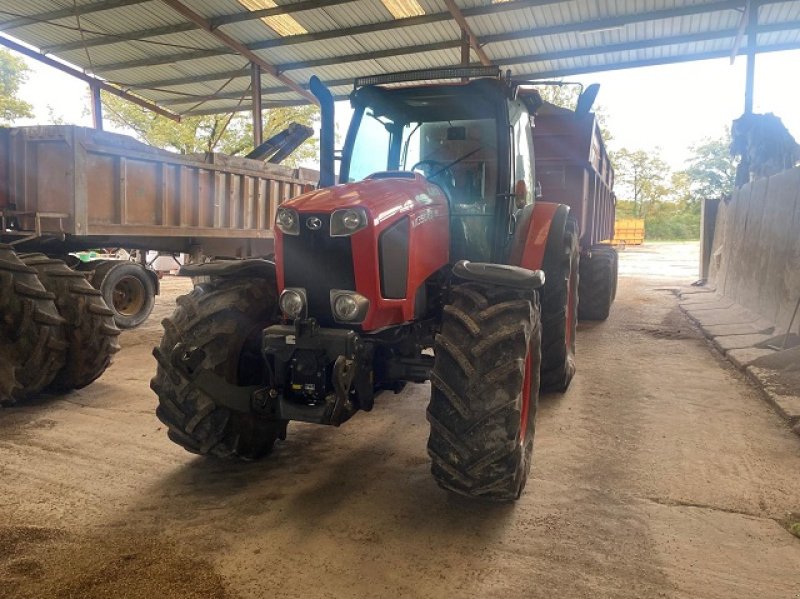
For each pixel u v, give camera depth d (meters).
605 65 11.20
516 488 2.73
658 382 5.27
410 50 10.94
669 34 9.92
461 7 9.25
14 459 3.46
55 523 2.74
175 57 11.75
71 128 5.94
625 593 2.30
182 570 2.39
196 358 3.06
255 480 3.24
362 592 2.28
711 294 10.62
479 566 2.46
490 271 2.88
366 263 2.79
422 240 3.10
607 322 8.43
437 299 3.48
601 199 9.12
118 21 10.27
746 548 2.62
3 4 9.70
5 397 4.18
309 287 2.91
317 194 3.04
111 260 7.57
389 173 3.49
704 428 4.11
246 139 23.44
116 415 4.23
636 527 2.79
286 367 2.94
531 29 9.82
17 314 4.18
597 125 7.21
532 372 3.19
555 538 2.69
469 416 2.63
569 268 4.60
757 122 9.24
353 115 4.03
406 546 2.60
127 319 7.60
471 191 3.79
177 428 3.14
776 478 3.32
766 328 6.95
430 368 3.24
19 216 6.30
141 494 3.04
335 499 3.03
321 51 11.17
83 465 3.39
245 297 3.26
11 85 22.52
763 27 9.49
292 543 2.61
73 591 2.24
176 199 7.37
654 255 25.30
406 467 3.45
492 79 3.55
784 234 7.13
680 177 49.44
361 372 2.95
